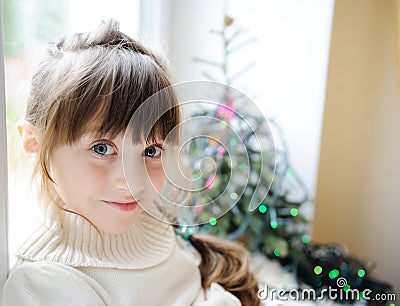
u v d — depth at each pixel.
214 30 0.72
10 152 0.41
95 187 0.36
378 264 0.81
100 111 0.34
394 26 0.73
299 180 0.72
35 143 0.37
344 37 0.75
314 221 0.80
